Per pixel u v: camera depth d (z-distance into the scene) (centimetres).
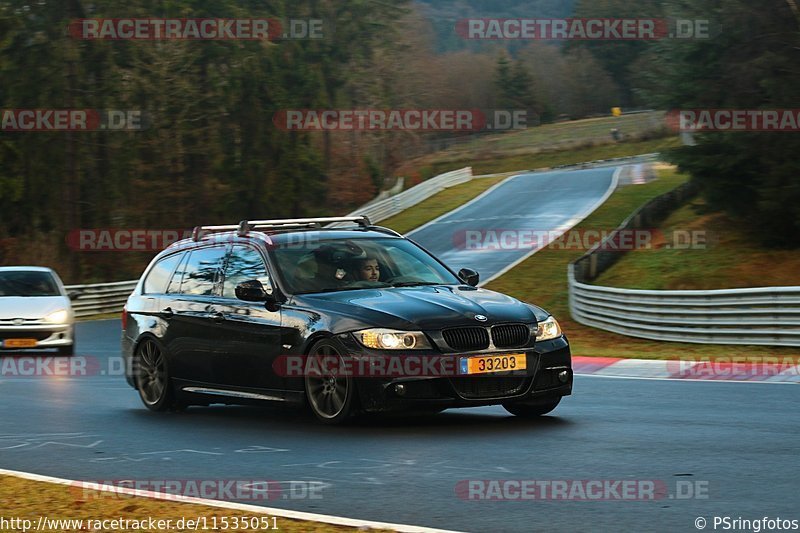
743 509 1422
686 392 2870
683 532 1315
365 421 2341
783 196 7138
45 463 2000
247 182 16625
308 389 2267
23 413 2770
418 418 2377
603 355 4309
